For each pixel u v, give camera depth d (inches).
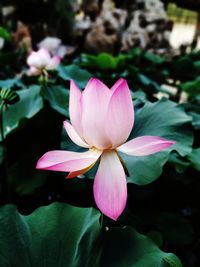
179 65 52.4
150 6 68.6
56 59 30.6
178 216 26.2
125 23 67.0
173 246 25.4
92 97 11.9
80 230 14.4
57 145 26.8
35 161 25.3
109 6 65.6
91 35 64.5
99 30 63.9
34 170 24.5
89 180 23.6
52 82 32.9
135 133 19.2
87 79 34.1
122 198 12.0
